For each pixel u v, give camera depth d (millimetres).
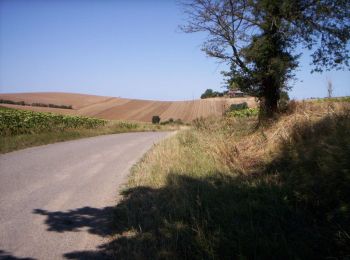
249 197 6273
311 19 13688
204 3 14766
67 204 7348
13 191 8164
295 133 9828
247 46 14062
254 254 4547
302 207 5699
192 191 7012
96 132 24234
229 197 6438
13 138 16422
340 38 13883
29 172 10117
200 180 7707
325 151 6562
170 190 7305
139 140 20031
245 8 14070
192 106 64438
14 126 19016
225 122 17891
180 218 5844
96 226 6172
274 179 7266
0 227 6043
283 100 14086
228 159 9695
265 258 4449
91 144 17266
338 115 9414
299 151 8016
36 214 6719
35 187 8570
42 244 5422
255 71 14031
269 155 9602
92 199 7715
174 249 4926
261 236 4910
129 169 10914
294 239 4836
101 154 13953
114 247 5301
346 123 7914
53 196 7887
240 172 8438
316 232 4906
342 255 4328
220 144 10961
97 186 8805
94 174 10180
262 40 13641
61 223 6293
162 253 4809
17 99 70750
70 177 9719
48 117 25078
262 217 5555
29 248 5281
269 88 14227
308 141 8625
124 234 5727
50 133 19703
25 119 20844
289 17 13516
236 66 14641
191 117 57531
